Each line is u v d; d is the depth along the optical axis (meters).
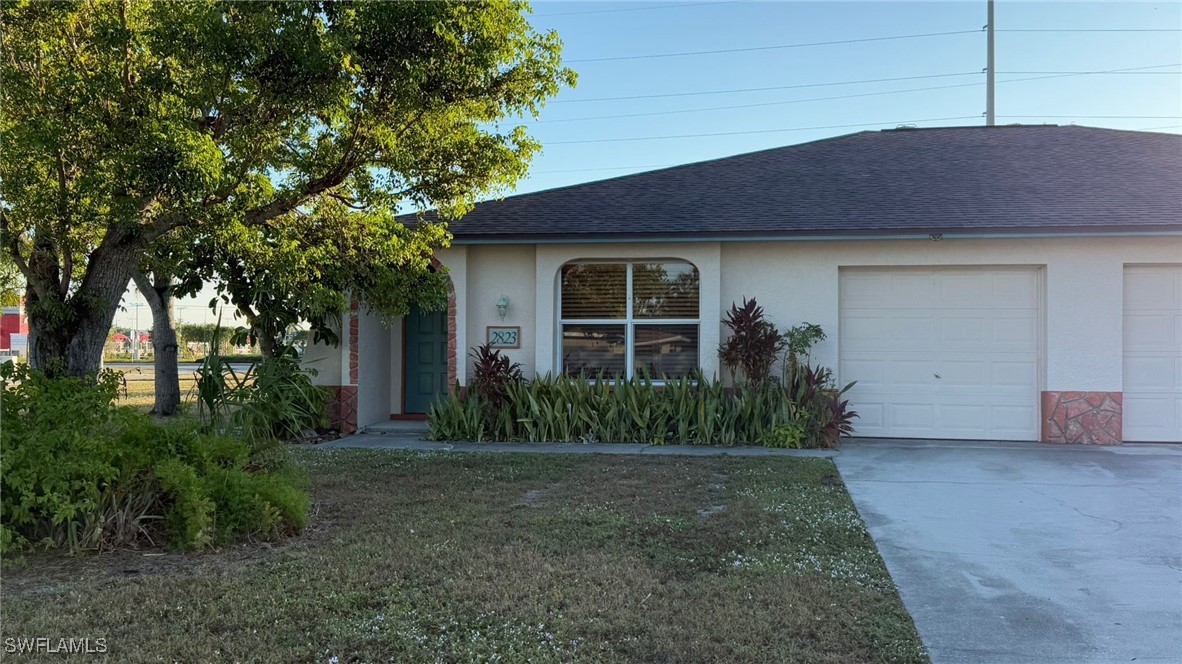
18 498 4.94
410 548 5.18
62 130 7.01
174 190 6.84
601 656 3.56
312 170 8.26
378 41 7.17
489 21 7.47
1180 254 10.03
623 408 10.51
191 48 6.82
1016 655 3.69
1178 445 10.10
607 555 5.04
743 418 10.17
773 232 10.38
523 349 11.53
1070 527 6.00
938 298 10.81
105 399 5.43
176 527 5.19
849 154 13.43
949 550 5.39
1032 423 10.60
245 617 3.96
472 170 8.73
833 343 10.78
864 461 8.94
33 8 7.78
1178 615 4.20
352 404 11.56
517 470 8.18
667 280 11.36
